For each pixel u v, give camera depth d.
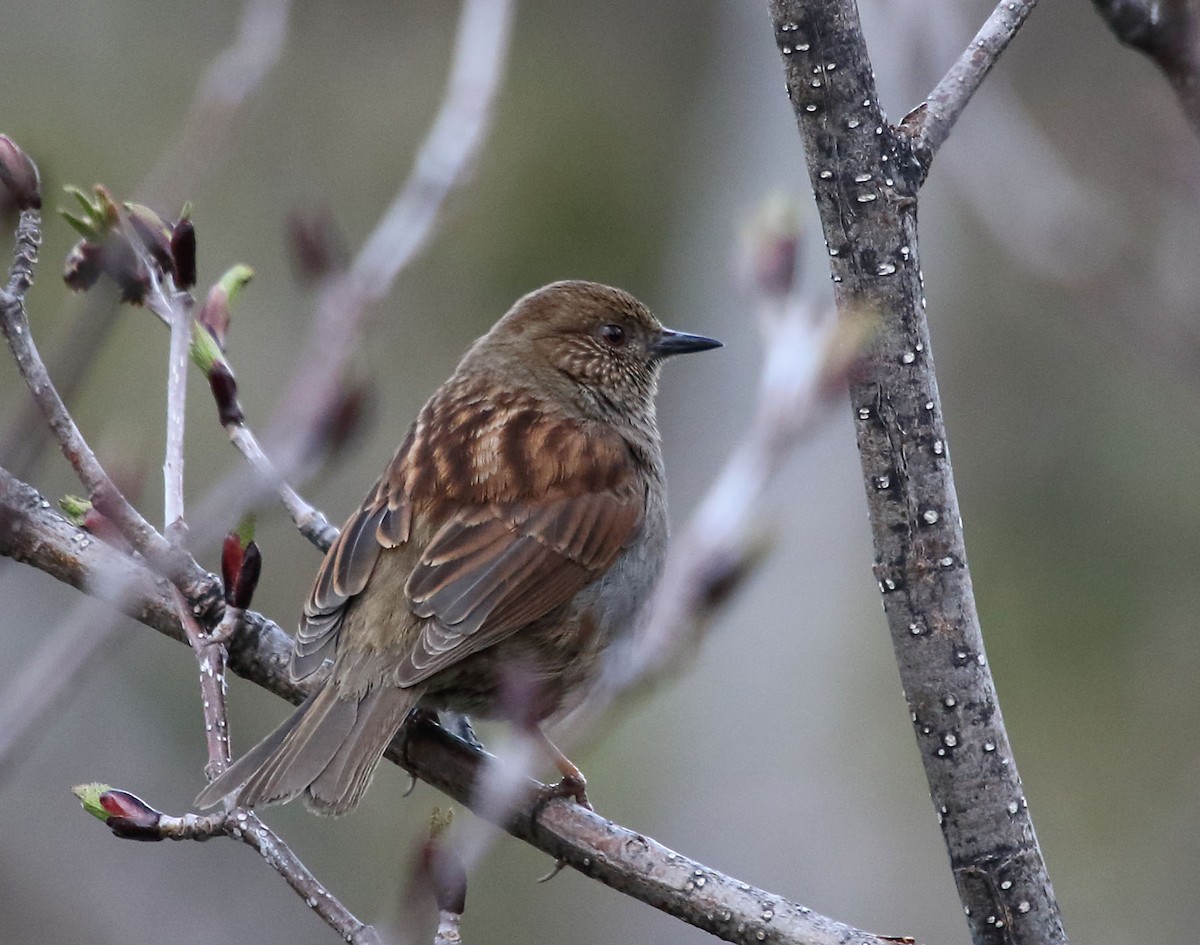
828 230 5.57
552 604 7.56
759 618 13.39
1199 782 14.52
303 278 6.54
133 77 17.02
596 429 8.22
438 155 6.87
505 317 8.99
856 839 13.03
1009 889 5.67
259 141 16.69
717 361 14.91
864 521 13.41
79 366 5.96
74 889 12.88
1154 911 13.73
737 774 13.22
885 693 13.27
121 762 13.35
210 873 13.29
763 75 15.26
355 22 17.75
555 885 13.55
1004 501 15.71
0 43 16.84
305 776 6.52
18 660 11.86
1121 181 8.37
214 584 6.51
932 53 7.69
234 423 6.42
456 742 6.86
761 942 5.96
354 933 5.10
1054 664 15.28
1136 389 15.60
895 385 5.59
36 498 6.64
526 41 18.33
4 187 5.98
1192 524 15.45
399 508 7.57
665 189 17.72
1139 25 5.72
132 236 6.30
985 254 15.43
